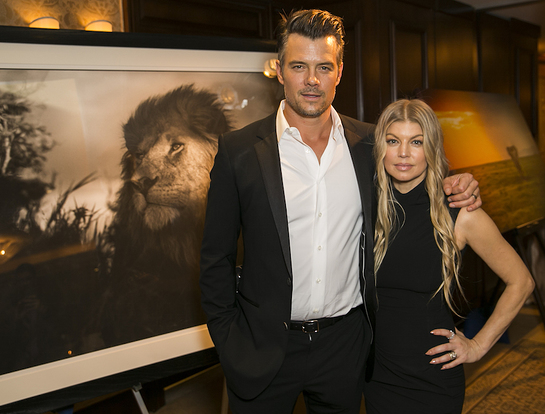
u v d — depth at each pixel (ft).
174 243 4.78
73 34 4.18
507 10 12.07
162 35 4.58
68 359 4.24
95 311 4.37
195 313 4.89
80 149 4.28
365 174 4.12
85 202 4.32
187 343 4.82
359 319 4.43
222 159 4.11
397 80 8.65
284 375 4.16
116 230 4.46
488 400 7.15
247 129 4.26
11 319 4.00
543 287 11.03
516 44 12.50
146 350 4.60
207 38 4.82
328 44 3.76
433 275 4.03
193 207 4.88
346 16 8.23
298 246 4.03
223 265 4.26
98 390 4.38
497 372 8.07
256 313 4.04
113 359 4.44
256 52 5.12
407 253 4.08
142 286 4.60
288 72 3.85
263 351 3.98
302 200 4.01
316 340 4.12
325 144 4.16
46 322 4.15
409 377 4.11
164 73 4.66
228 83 4.99
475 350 4.05
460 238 4.01
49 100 4.13
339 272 4.12
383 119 4.06
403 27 8.71
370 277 4.09
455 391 4.09
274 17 7.97
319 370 4.17
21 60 4.00
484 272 10.16
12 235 4.00
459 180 4.00
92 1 6.57
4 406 3.96
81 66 4.25
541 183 9.74
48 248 4.15
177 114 4.75
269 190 3.87
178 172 4.78
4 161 3.96
